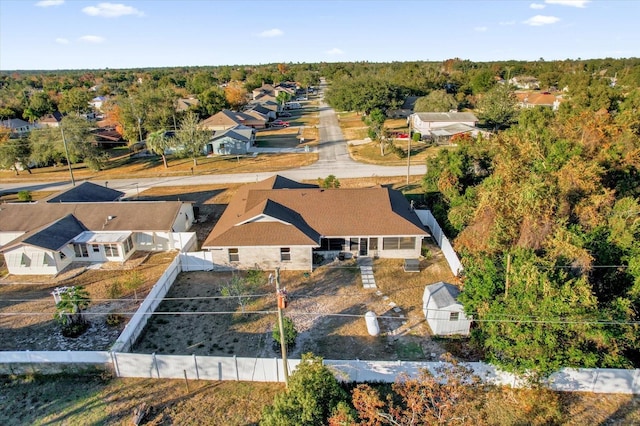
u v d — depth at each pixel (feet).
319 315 78.69
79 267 99.50
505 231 76.74
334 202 103.24
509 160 91.04
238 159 195.62
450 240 104.53
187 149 183.11
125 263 101.09
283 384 62.13
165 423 55.42
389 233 96.27
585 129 108.68
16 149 180.34
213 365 62.23
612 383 58.90
